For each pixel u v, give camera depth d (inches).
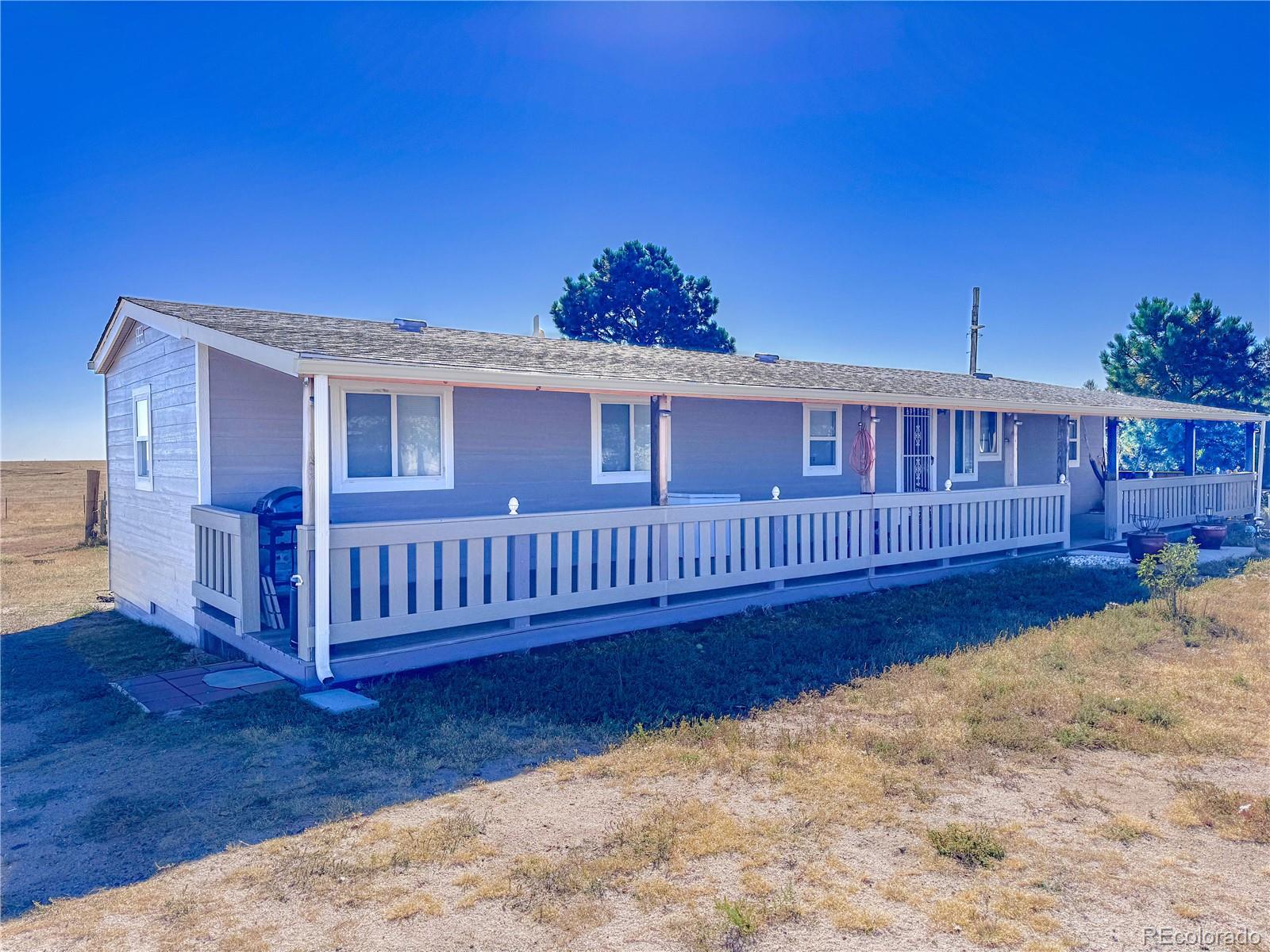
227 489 333.4
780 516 389.7
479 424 386.3
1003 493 508.7
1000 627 340.5
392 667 269.3
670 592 346.0
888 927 125.3
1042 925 125.8
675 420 467.5
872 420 441.7
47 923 130.4
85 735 226.5
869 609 380.8
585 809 170.1
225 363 333.1
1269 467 1054.4
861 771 188.7
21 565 668.7
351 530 259.9
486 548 397.7
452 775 190.1
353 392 347.9
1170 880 140.4
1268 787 181.3
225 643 313.0
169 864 150.0
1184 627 338.3
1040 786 182.1
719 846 151.6
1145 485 653.3
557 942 121.7
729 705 239.6
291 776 190.7
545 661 288.2
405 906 132.6
